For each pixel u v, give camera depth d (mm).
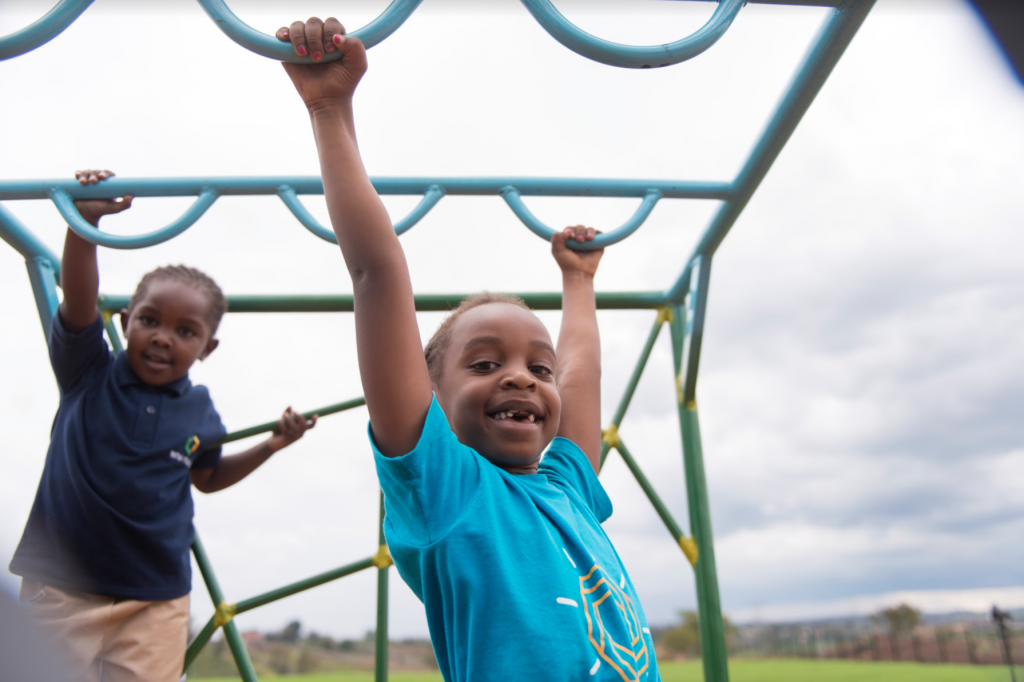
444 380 1163
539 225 1623
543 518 1039
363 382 987
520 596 909
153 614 1722
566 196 1665
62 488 1699
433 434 976
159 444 1823
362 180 1001
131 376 1870
